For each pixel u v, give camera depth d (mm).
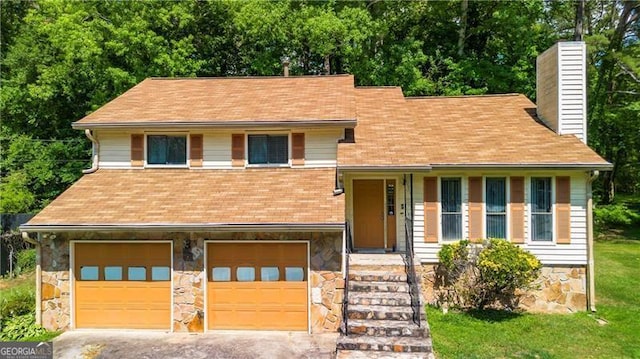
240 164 12398
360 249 12453
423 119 14344
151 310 10383
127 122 12102
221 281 10320
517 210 11484
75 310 10430
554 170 11219
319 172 12078
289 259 10266
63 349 9156
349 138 12500
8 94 23156
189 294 10273
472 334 9484
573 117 12453
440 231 11680
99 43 20219
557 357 8422
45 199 22828
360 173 11250
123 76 20094
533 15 21672
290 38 21688
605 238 21172
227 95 14484
